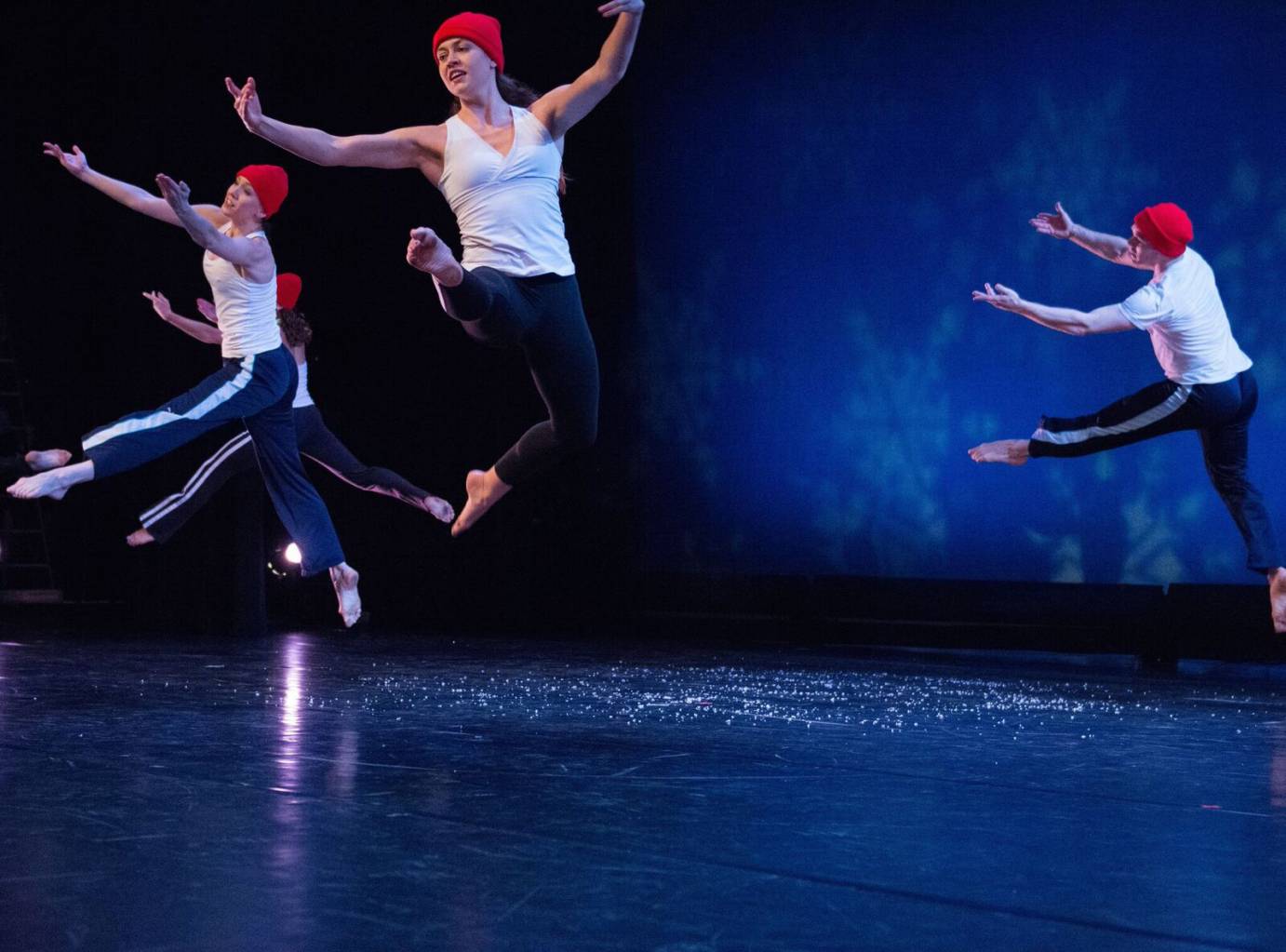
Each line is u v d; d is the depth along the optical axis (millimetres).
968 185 7512
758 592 8008
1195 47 6859
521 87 3389
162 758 3451
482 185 3217
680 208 8430
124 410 8711
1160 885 2291
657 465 8555
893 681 5664
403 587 9102
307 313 9438
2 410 9297
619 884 2250
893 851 2506
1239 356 5094
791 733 4008
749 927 2025
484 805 2879
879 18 7750
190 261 8508
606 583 8633
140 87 8664
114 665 5941
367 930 1989
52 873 2289
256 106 3084
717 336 8328
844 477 7926
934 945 1951
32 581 10508
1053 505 7316
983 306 7488
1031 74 7312
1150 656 6848
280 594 9617
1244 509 5219
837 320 7934
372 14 9102
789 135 8055
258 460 4945
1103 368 7164
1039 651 7113
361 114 9242
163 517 5449
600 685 5352
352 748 3631
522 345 3305
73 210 9711
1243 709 4859
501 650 7043
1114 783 3271
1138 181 7043
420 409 9125
